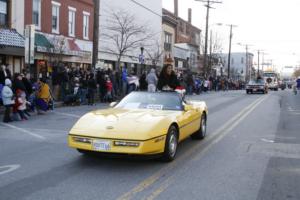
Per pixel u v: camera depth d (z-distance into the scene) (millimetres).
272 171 7555
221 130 12773
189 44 60031
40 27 25844
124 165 7770
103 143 7250
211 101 27312
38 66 25047
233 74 94000
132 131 7305
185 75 40031
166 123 7879
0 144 9867
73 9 29516
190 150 9406
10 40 22453
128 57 38938
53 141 10305
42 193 6000
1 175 6992
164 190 6238
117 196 5887
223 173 7348
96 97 23141
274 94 43188
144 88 24594
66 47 27094
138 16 40938
